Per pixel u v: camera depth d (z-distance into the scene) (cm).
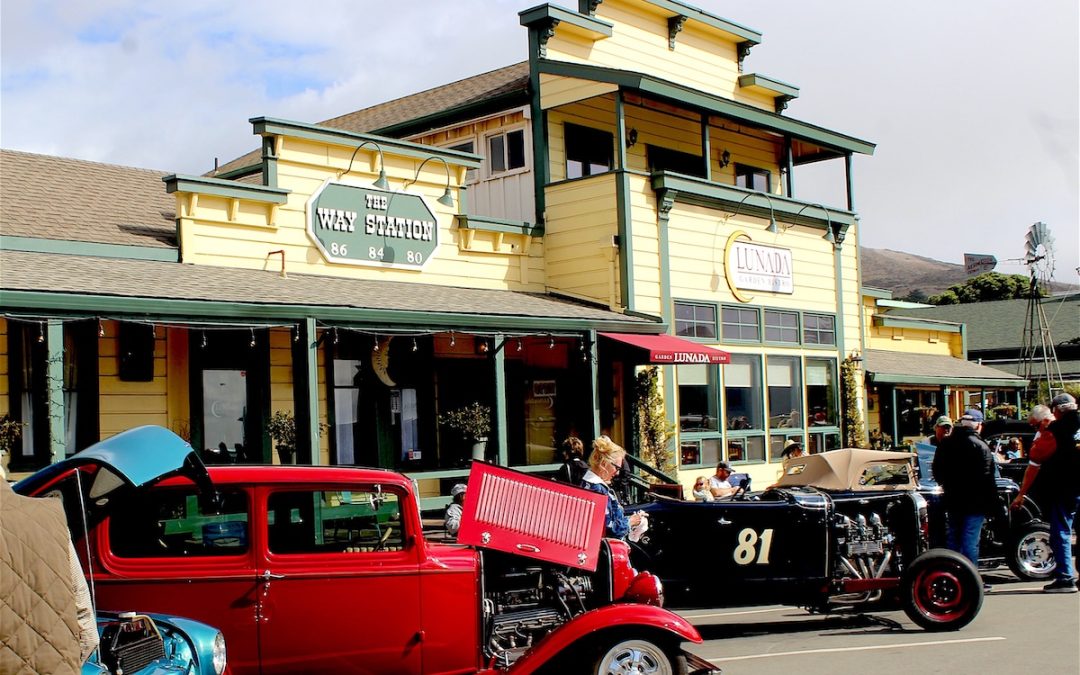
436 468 1596
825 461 1133
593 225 1769
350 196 1556
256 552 650
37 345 1207
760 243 1997
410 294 1471
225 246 1420
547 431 1762
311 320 1198
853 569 1001
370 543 677
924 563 973
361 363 1556
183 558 643
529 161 1881
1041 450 1168
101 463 566
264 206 1459
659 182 1777
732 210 1934
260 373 1411
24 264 1138
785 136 2078
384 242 1595
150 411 1302
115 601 627
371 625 667
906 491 1111
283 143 1482
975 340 4909
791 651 909
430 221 1666
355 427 1543
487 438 1559
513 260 1797
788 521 970
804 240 2120
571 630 669
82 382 1245
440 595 683
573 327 1528
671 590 957
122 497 636
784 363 2047
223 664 581
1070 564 1166
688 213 1845
